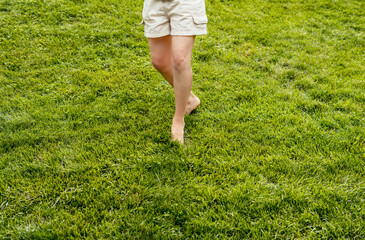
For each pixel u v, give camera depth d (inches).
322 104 120.8
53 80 137.0
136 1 241.6
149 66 150.6
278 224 69.8
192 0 80.7
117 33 183.9
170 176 85.0
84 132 102.7
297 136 100.3
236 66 155.9
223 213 72.9
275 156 91.6
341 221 70.2
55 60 152.3
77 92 127.2
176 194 78.4
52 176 83.7
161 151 94.7
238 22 224.4
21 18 191.0
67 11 205.8
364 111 116.7
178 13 80.5
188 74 86.6
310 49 179.0
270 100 124.1
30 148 94.6
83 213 72.3
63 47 164.7
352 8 265.4
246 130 105.2
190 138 102.9
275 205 74.8
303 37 197.9
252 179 82.8
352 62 163.0
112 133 103.7
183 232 69.3
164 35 88.9
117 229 68.7
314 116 114.1
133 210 73.7
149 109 117.0
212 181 83.0
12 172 84.6
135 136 102.2
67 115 113.0
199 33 82.9
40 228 68.3
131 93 126.9
